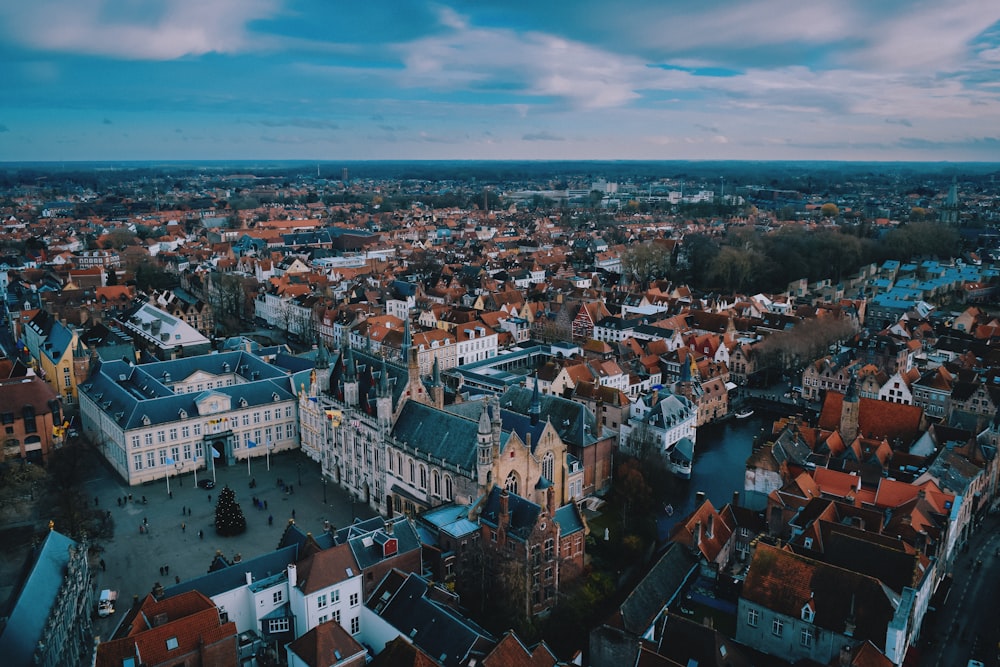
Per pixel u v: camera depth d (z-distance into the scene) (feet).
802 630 351.05
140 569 445.37
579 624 379.55
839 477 489.67
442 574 401.29
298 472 599.57
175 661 302.86
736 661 323.37
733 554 463.83
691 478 595.88
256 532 492.95
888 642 332.60
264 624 352.69
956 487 473.26
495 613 386.52
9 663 291.38
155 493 554.46
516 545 389.39
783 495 462.19
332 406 568.41
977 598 427.74
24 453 584.40
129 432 559.79
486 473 423.64
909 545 400.88
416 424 496.64
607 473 577.84
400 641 314.14
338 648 319.68
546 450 482.28
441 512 439.22
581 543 434.30
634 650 337.31
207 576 353.72
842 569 353.51
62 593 344.28
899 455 525.34
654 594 379.14
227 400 604.90
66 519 463.01
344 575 358.64
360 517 517.96
